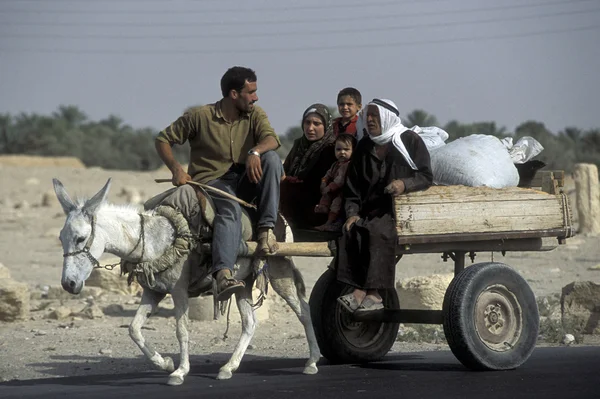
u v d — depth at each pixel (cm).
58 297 4544
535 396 2225
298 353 3142
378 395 2255
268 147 2469
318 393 2288
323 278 2803
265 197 2456
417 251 2595
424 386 2375
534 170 2859
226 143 2500
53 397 2270
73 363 2938
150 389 2370
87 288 4622
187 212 2441
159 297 2509
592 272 5247
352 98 2803
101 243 2350
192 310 3881
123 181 13400
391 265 2519
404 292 3731
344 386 2384
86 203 2342
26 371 2797
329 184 2677
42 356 3077
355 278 2547
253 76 2502
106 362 2956
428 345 3291
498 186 2695
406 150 2552
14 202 11419
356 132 2691
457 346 2572
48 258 6700
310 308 2798
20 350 3195
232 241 2402
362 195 2605
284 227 2562
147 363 2936
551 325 3412
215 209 2433
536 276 5112
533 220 2700
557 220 2744
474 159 2697
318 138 2720
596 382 2409
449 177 2686
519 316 2669
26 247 7475
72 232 2316
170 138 2516
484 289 2605
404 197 2519
